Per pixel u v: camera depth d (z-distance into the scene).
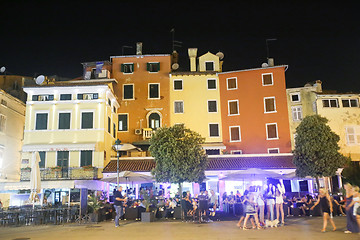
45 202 26.38
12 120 33.44
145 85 38.44
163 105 38.03
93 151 31.00
